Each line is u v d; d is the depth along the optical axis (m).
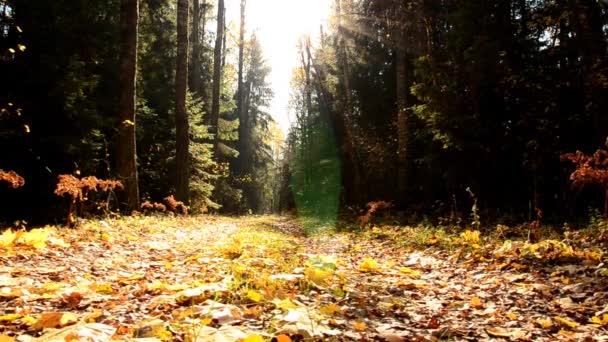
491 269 5.62
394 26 17.53
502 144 11.75
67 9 12.62
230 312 2.93
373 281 4.97
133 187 12.09
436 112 12.40
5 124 10.69
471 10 11.95
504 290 4.55
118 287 4.25
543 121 10.80
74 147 11.55
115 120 13.45
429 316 3.61
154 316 3.05
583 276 4.77
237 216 28.39
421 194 17.33
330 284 4.43
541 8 11.61
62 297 3.49
